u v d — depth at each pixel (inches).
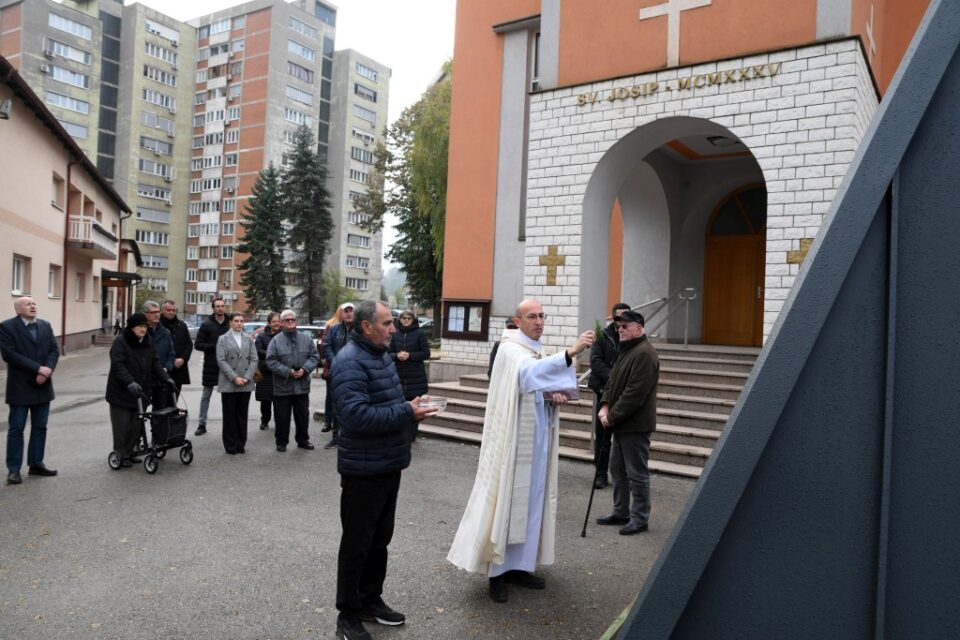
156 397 343.0
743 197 537.3
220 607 162.6
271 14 2935.5
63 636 146.9
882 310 57.2
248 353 342.3
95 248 1067.9
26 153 837.8
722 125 362.0
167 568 186.4
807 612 57.8
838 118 331.9
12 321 275.1
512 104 527.2
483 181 538.3
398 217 1448.1
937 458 54.9
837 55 332.8
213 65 3061.0
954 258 55.3
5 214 771.4
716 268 545.6
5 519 227.5
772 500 58.7
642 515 222.7
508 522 166.6
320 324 1818.4
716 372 372.8
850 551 56.9
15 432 273.9
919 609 54.9
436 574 186.1
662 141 413.4
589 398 380.2
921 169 56.9
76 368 846.5
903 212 57.0
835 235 57.3
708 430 327.6
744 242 535.8
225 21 3029.0
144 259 3004.4
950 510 54.4
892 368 56.0
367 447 145.9
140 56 2947.8
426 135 1069.1
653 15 385.1
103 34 2913.4
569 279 410.3
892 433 56.1
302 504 250.1
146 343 309.1
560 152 415.5
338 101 3228.3
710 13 367.6
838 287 56.8
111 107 2947.8
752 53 353.1
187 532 216.7
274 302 2030.0
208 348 392.5
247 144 2974.9
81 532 215.3
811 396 58.2
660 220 526.3
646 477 223.1
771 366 57.9
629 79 391.2
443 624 156.1
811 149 338.0
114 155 2960.1
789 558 58.2
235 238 2984.7
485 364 515.5
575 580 183.3
